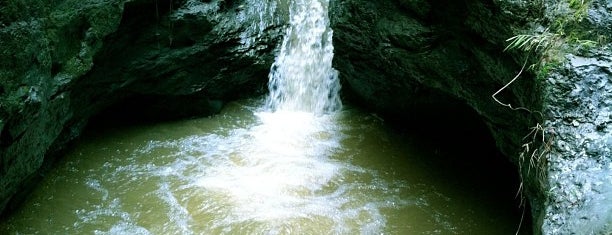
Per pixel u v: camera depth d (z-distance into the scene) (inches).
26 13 167.5
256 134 269.7
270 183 224.8
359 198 216.4
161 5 240.8
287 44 299.4
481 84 187.3
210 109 284.7
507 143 180.5
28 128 175.2
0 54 155.8
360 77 265.7
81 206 207.8
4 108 157.6
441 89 213.3
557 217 119.6
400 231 196.7
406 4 198.7
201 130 271.4
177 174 231.1
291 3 305.0
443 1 184.5
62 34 189.8
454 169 238.5
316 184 225.3
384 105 276.7
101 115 268.5
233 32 276.5
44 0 178.7
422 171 237.1
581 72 132.6
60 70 195.2
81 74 202.7
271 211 205.6
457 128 258.4
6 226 193.3
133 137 260.4
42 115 183.8
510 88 167.0
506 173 234.5
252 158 245.4
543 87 137.6
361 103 295.3
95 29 203.8
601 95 129.0
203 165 239.0
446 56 196.4
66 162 233.9
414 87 241.6
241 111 293.1
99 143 251.9
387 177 232.4
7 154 169.0
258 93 306.5
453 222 202.1
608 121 125.1
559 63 136.3
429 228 198.5
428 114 261.7
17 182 184.9
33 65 172.6
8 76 159.6
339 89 297.3
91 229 195.2
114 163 237.9
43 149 194.7
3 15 156.9
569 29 140.1
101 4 203.6
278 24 297.6
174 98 273.3
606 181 117.0
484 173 235.0
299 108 301.6
